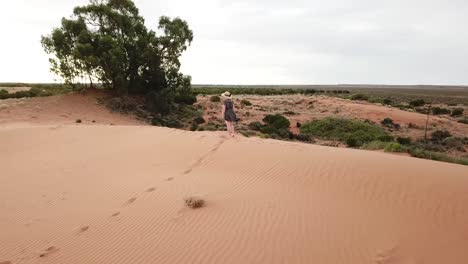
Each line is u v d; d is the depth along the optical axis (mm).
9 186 10781
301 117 40438
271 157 10250
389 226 5859
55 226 7418
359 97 62031
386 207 6641
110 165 12070
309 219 6215
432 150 28359
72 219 7664
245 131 30047
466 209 6355
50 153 15172
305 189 7781
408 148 20344
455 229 5691
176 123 35000
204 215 6754
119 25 37750
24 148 16594
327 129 33969
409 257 4941
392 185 7602
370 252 5102
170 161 11375
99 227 6992
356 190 7531
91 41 35688
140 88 40062
